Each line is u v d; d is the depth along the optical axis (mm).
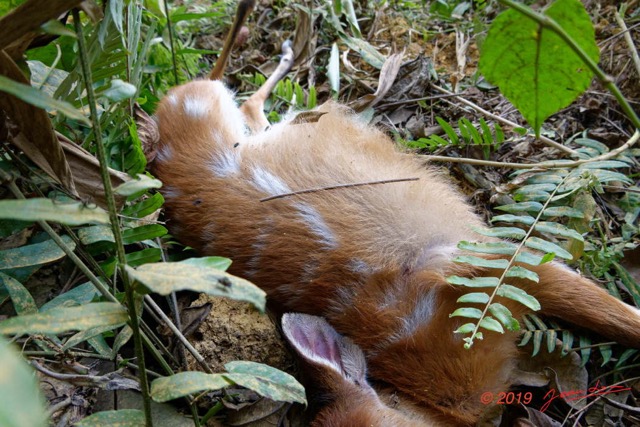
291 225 1296
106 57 1186
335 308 1268
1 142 1111
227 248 1319
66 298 1166
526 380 1247
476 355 1215
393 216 1301
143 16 1526
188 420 1140
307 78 1700
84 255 1174
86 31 1181
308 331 1204
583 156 1413
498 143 1437
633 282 1296
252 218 1313
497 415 1213
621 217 1390
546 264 1268
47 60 1306
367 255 1272
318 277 1275
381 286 1262
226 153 1375
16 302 1136
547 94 957
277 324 1277
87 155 1169
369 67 1707
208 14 1575
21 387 531
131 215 1233
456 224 1324
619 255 1310
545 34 927
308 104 1582
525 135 1486
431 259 1276
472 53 1722
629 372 1243
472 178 1458
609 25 1628
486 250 1213
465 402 1212
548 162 1384
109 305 925
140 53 1359
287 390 991
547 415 1224
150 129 1402
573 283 1263
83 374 1097
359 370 1228
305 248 1284
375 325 1247
